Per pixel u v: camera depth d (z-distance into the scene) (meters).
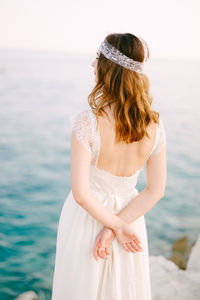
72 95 13.58
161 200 6.96
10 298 3.99
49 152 9.65
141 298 1.34
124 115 1.07
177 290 2.35
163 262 3.01
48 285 4.34
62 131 10.90
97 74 1.14
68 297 1.27
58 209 6.89
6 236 5.69
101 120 1.08
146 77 1.15
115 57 1.07
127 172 1.20
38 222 6.31
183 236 5.21
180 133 10.95
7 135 10.27
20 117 11.47
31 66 13.63
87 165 1.10
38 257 5.08
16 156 9.23
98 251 1.21
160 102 13.12
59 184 8.05
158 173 1.22
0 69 13.30
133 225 1.31
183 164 8.89
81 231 1.26
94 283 1.24
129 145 1.14
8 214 6.52
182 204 6.75
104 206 1.22
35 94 13.19
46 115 11.88
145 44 1.11
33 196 7.38
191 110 12.75
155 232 5.42
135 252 1.27
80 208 1.29
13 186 7.73
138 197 1.25
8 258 4.97
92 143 1.09
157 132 1.18
